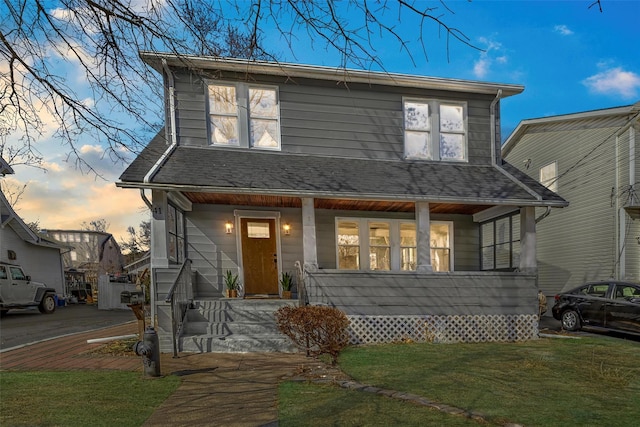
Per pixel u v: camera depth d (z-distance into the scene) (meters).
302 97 9.42
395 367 5.78
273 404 4.17
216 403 4.21
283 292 9.02
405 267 10.38
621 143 12.22
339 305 7.91
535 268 8.68
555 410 4.00
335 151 9.48
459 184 8.88
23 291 12.93
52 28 3.35
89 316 12.88
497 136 10.34
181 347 6.88
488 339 8.32
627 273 11.85
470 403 4.18
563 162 14.45
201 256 9.33
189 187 7.18
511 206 9.15
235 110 9.16
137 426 3.59
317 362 6.11
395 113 9.84
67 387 4.71
